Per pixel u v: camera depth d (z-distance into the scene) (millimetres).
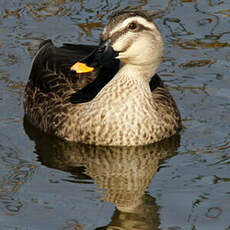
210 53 17922
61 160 13703
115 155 13945
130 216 11578
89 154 13992
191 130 14867
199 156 13758
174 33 18719
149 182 12781
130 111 13898
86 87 14805
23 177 12875
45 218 11453
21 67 17297
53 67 15602
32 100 15469
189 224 11281
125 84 13914
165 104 14695
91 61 13023
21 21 19359
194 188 12453
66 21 19359
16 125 15148
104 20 19328
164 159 13734
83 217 11531
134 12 13547
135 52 13516
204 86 16594
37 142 14422
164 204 11953
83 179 12914
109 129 13938
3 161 13500
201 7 19938
